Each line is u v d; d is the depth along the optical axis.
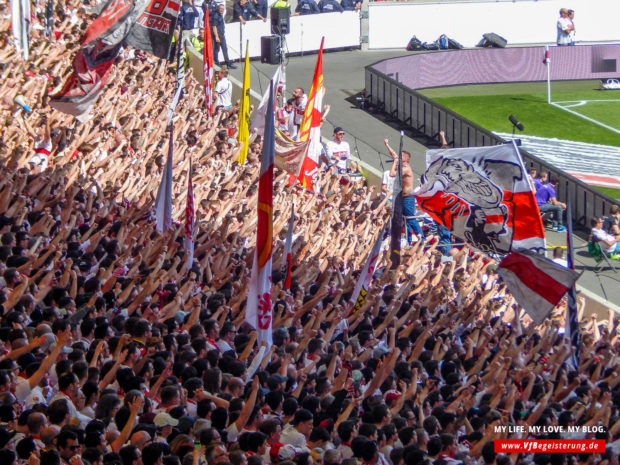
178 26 58.56
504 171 37.81
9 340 22.42
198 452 19.36
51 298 25.39
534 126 75.75
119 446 19.66
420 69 81.12
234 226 37.97
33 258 26.91
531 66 84.88
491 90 83.00
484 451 23.73
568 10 85.19
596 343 36.34
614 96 83.06
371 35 83.94
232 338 26.52
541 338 34.06
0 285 25.23
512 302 38.75
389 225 44.66
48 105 43.94
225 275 31.19
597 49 85.69
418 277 40.25
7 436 18.56
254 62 75.44
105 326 23.98
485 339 31.14
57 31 57.66
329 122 66.12
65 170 34.00
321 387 24.12
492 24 86.31
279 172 48.78
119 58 55.31
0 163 33.78
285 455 20.62
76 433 18.94
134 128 44.91
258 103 65.19
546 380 29.89
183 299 27.42
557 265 33.16
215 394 22.36
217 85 57.81
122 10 40.06
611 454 25.59
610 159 69.00
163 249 30.02
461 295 36.03
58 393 21.06
